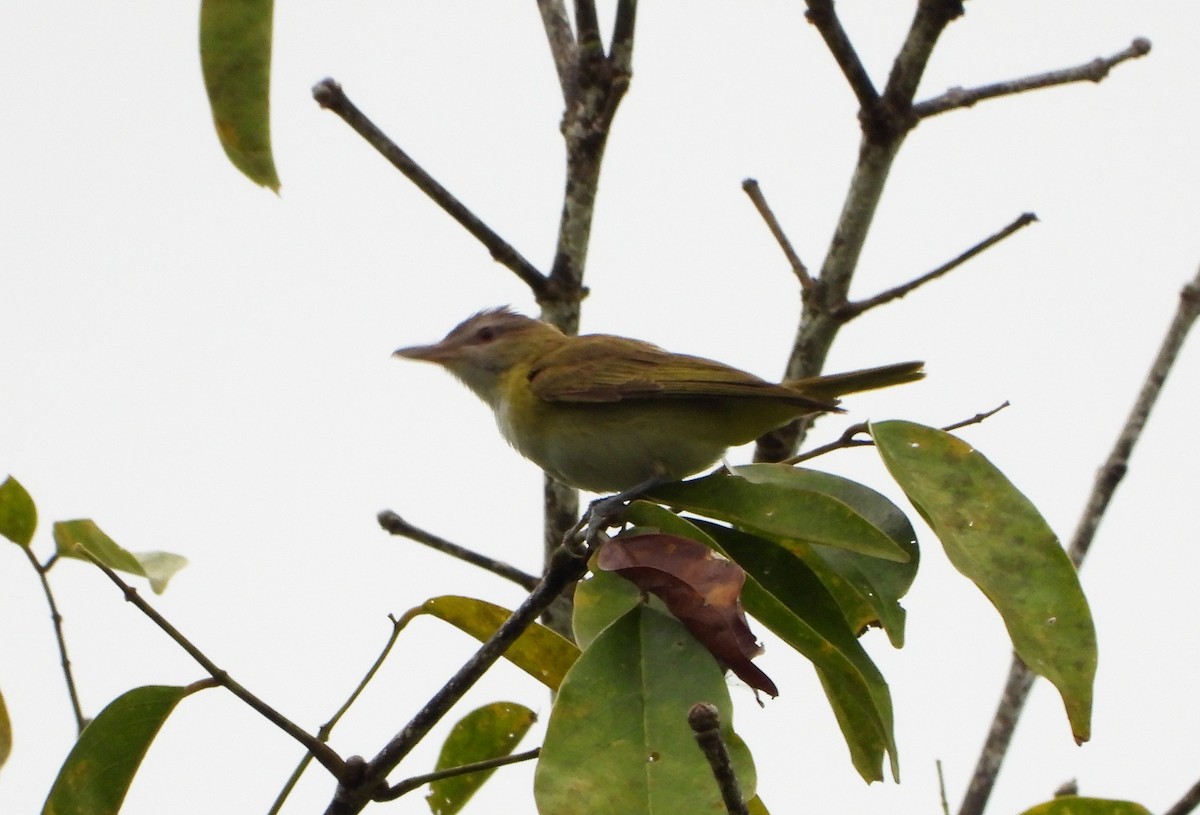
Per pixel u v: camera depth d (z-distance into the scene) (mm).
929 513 7207
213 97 6113
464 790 9766
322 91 10539
